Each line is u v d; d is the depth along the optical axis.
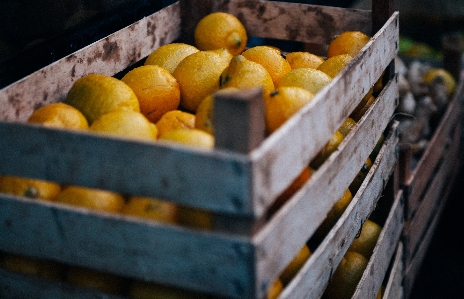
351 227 0.93
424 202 1.31
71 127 0.85
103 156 0.74
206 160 0.70
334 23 1.11
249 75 0.91
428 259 1.60
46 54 1.03
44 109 0.86
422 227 1.31
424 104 1.54
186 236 0.73
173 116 0.87
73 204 0.79
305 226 0.79
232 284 0.73
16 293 0.84
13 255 0.84
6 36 0.98
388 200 1.12
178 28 1.16
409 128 1.50
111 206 0.79
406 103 1.54
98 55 0.99
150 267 0.75
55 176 0.76
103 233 0.76
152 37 1.09
